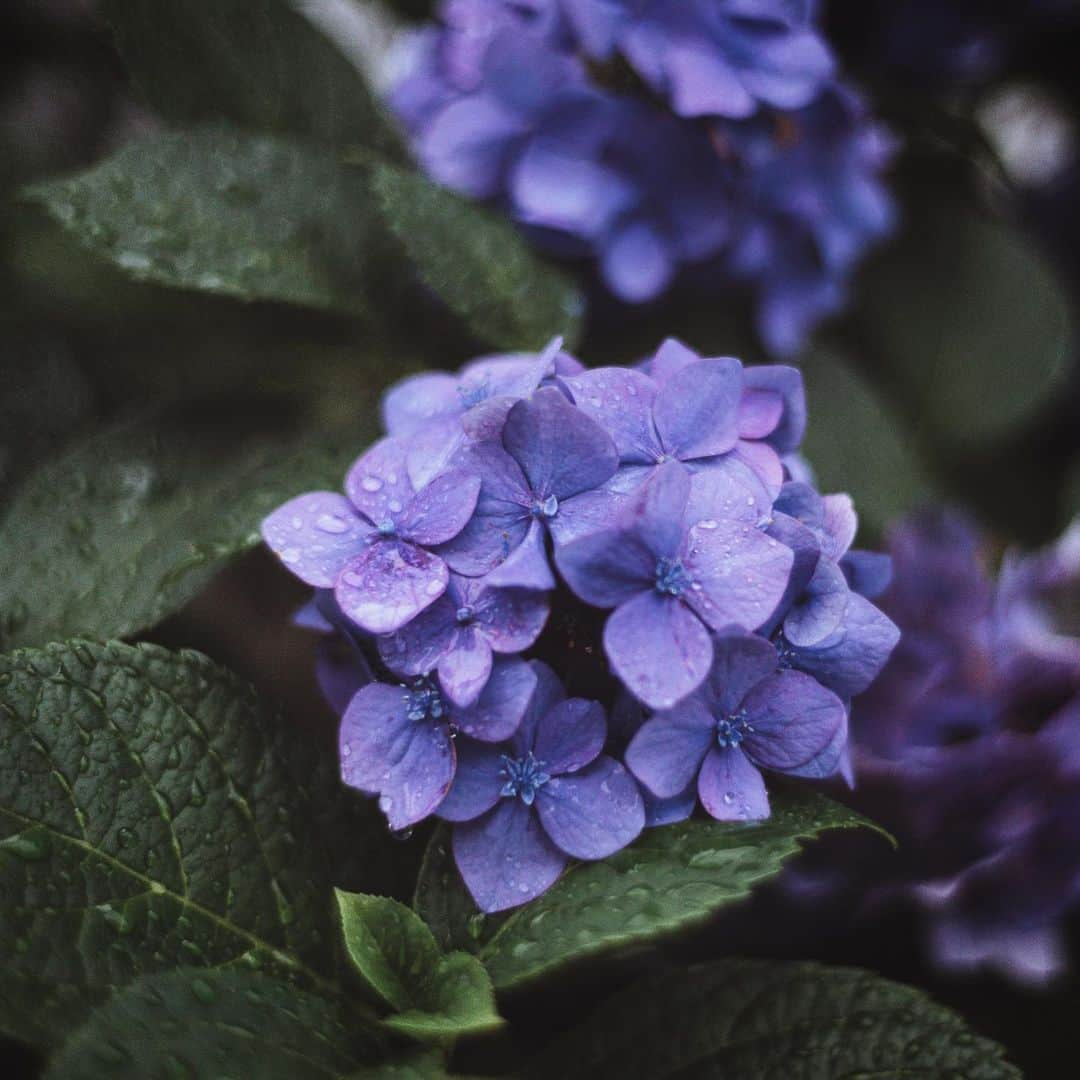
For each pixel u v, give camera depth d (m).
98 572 0.54
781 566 0.45
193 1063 0.44
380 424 0.57
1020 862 0.56
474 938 0.47
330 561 0.47
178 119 0.60
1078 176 0.76
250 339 0.61
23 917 0.45
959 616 0.57
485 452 0.47
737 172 0.60
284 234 0.58
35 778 0.47
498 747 0.47
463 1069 0.52
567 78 0.59
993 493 0.73
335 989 0.48
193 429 0.58
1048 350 0.69
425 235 0.58
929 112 0.69
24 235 0.61
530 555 0.45
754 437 0.49
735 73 0.58
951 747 0.54
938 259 0.70
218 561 0.53
